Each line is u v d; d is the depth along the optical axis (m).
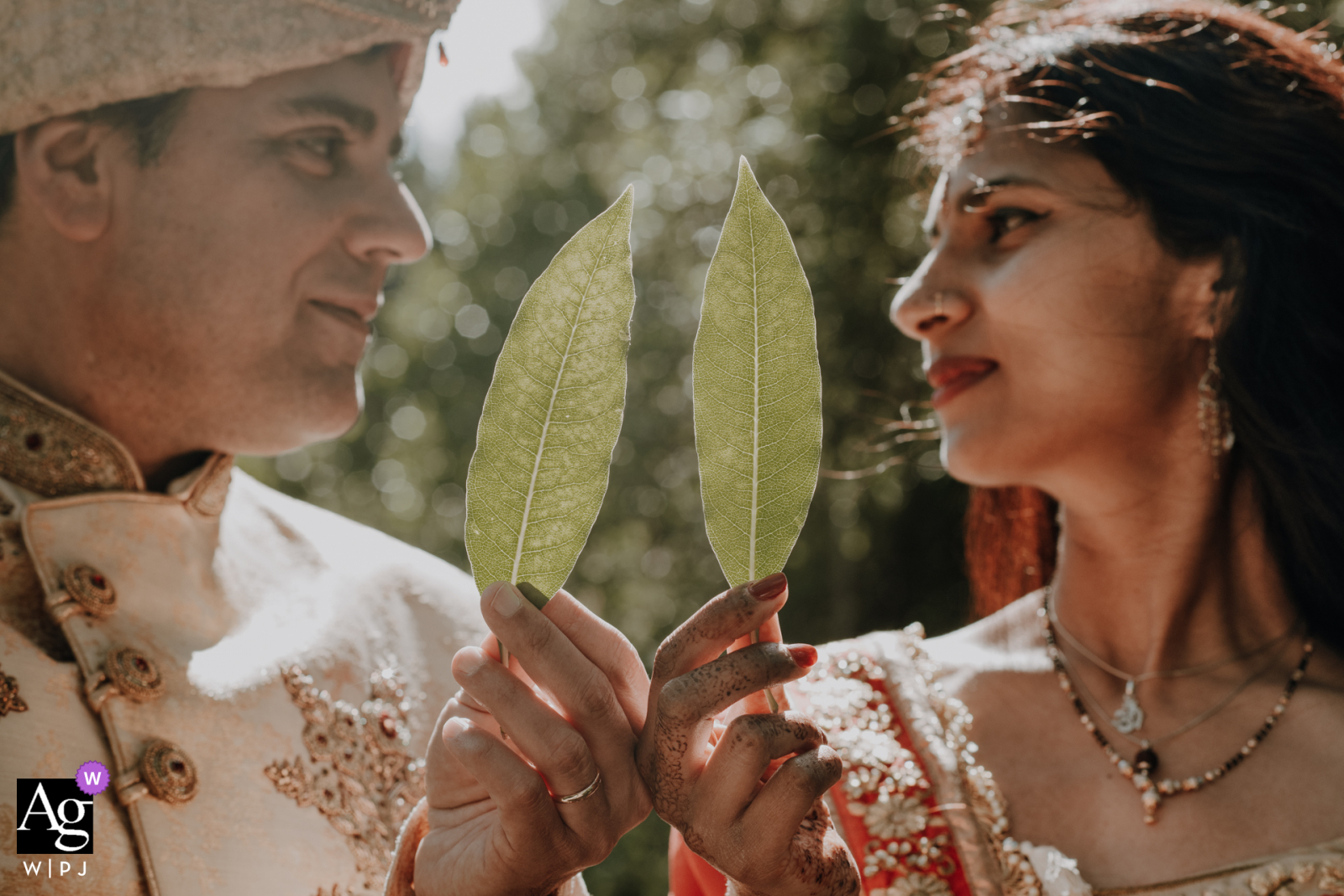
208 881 1.17
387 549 1.60
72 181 1.25
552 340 0.88
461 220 9.34
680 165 7.23
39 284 1.27
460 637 1.51
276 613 1.40
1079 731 1.39
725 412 0.88
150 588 1.28
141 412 1.32
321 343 1.35
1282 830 1.23
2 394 1.24
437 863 0.94
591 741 0.91
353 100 1.35
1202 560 1.40
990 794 1.34
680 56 7.95
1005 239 1.40
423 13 1.40
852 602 5.76
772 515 0.88
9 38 1.20
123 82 1.23
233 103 1.28
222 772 1.23
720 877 1.30
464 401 9.13
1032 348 1.35
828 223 5.72
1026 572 1.81
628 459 7.42
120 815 1.16
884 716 1.43
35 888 1.09
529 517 0.89
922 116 1.80
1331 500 1.35
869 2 6.06
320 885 1.23
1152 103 1.38
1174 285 1.37
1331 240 1.37
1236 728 1.32
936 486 5.35
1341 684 1.34
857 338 5.49
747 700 0.96
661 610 7.44
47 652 1.20
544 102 8.99
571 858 0.89
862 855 1.33
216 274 1.27
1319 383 1.37
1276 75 1.45
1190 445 1.39
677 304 7.26
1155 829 1.28
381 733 1.37
